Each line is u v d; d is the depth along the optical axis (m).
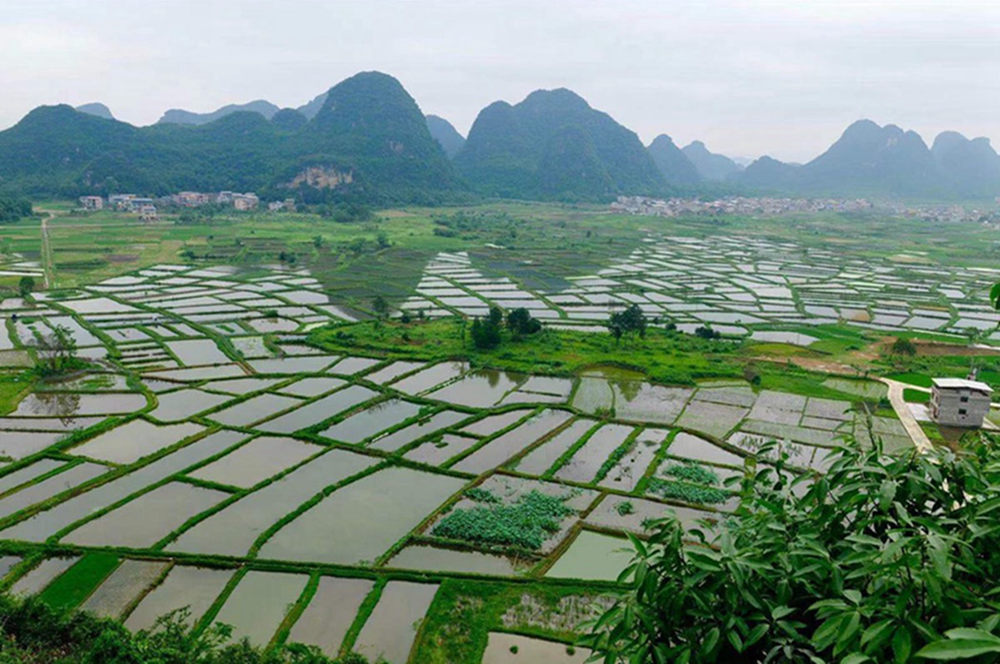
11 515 31.73
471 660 22.97
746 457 40.41
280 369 57.84
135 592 26.38
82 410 46.56
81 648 20.27
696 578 7.70
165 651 19.27
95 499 33.88
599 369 60.22
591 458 40.38
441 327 74.06
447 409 48.47
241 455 39.56
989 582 6.98
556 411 48.88
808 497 8.70
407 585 27.19
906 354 65.19
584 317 84.44
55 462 38.25
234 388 52.50
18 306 79.62
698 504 34.28
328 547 29.92
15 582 26.83
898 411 49.44
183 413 46.72
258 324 74.69
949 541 6.69
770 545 8.54
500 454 40.66
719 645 7.55
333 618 25.16
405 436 43.09
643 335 69.31
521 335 68.69
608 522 32.47
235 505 33.47
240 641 23.53
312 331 70.38
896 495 8.10
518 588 26.80
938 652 5.27
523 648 23.78
